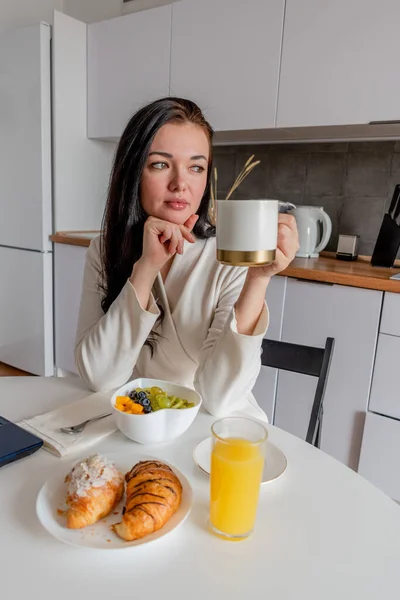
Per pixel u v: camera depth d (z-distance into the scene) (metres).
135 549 0.49
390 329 1.56
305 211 2.02
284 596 0.44
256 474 0.50
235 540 0.51
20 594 0.43
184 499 0.55
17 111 2.37
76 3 2.93
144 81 2.26
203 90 2.08
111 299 0.99
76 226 2.56
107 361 0.87
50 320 2.54
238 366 0.79
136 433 0.68
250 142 2.36
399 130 1.82
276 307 1.79
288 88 1.85
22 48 2.28
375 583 0.46
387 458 1.63
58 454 0.66
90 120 2.49
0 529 0.51
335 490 0.62
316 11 1.73
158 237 0.82
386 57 1.62
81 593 0.43
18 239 2.51
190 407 0.71
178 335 1.00
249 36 1.90
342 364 1.68
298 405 1.79
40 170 2.34
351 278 1.60
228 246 0.63
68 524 0.50
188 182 0.91
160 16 2.14
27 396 0.87
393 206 1.85
